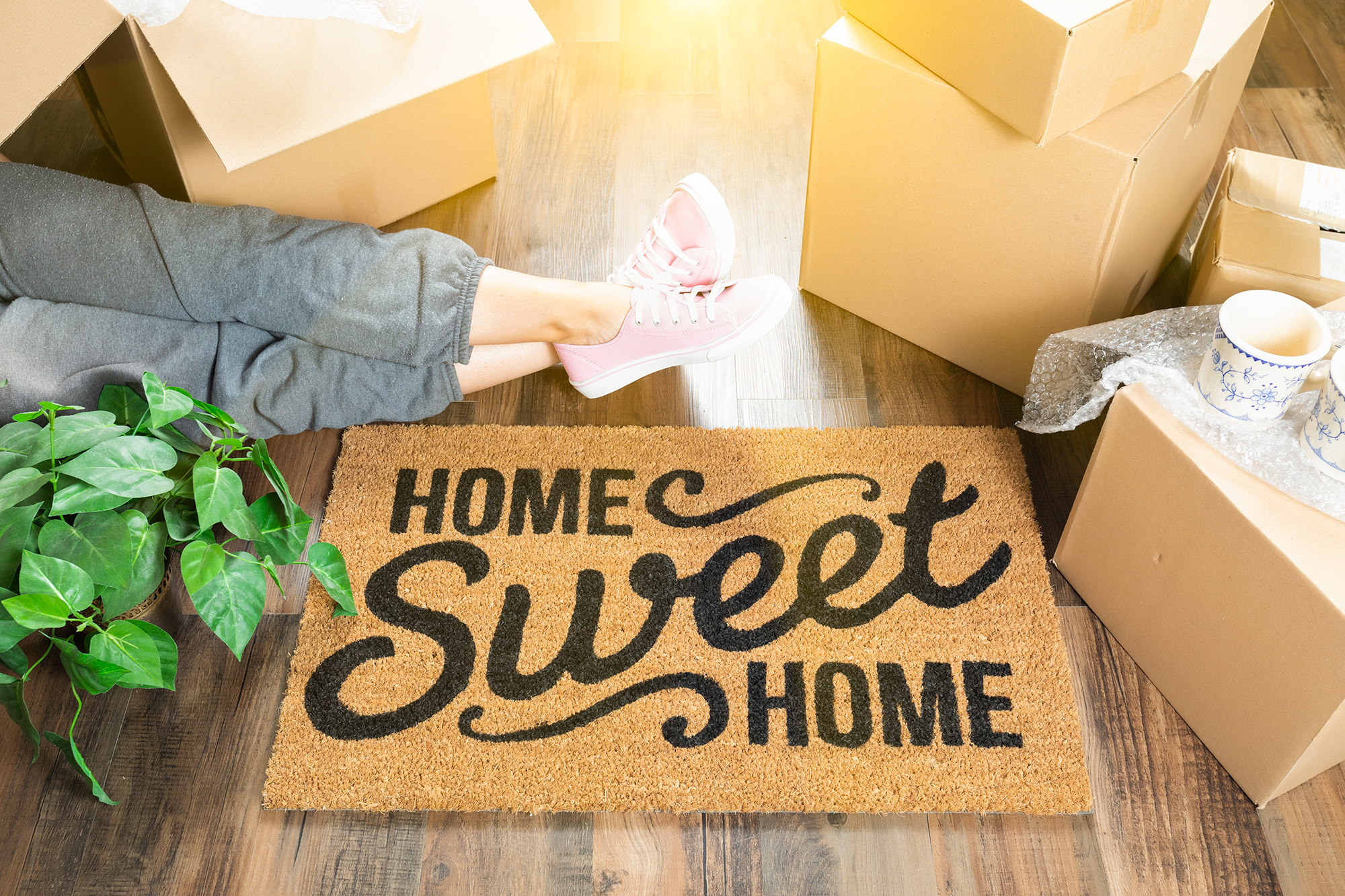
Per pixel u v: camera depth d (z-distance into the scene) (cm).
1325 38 184
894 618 114
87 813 103
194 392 114
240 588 96
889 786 102
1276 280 113
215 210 112
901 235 130
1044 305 123
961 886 98
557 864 99
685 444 131
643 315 124
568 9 193
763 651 111
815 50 185
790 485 126
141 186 111
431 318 113
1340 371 86
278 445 131
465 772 103
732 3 193
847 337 144
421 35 115
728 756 104
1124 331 109
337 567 108
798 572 118
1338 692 85
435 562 119
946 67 109
